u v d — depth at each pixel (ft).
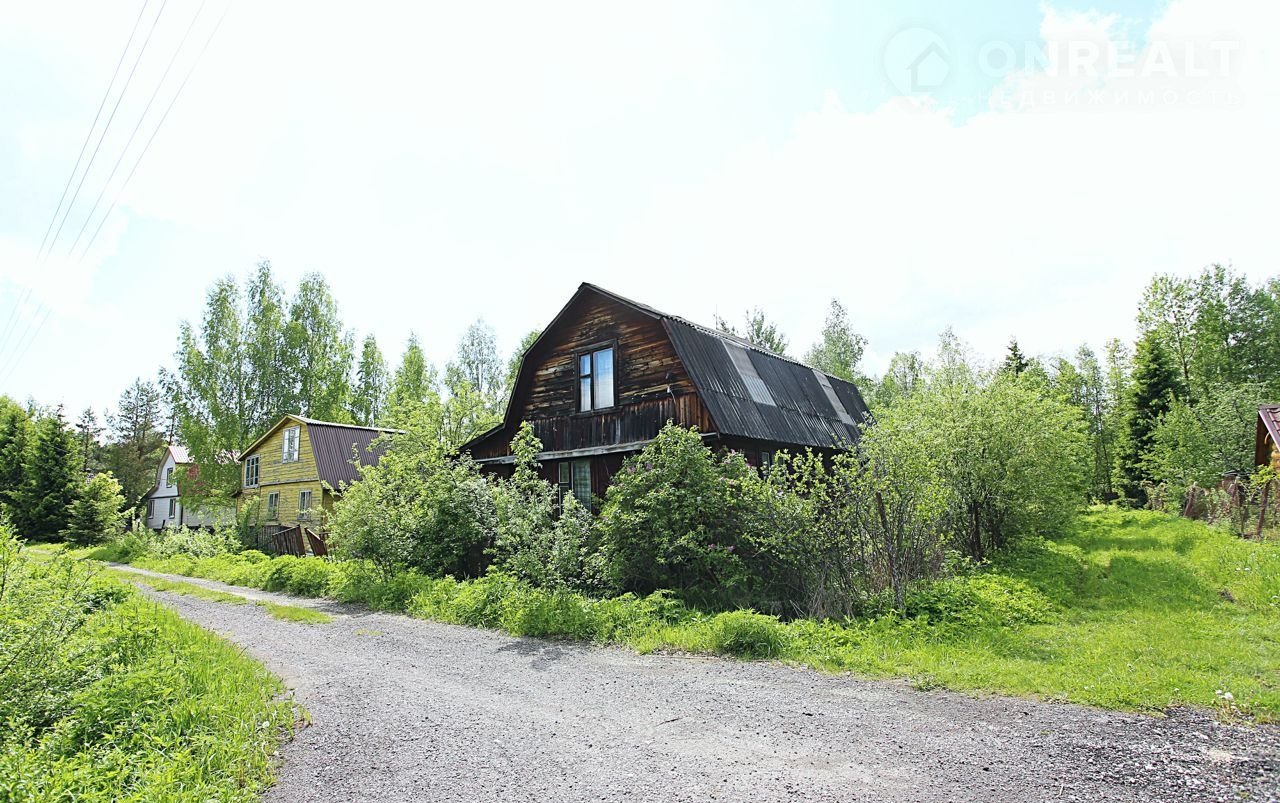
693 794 14.24
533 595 36.63
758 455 53.78
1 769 14.64
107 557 94.63
